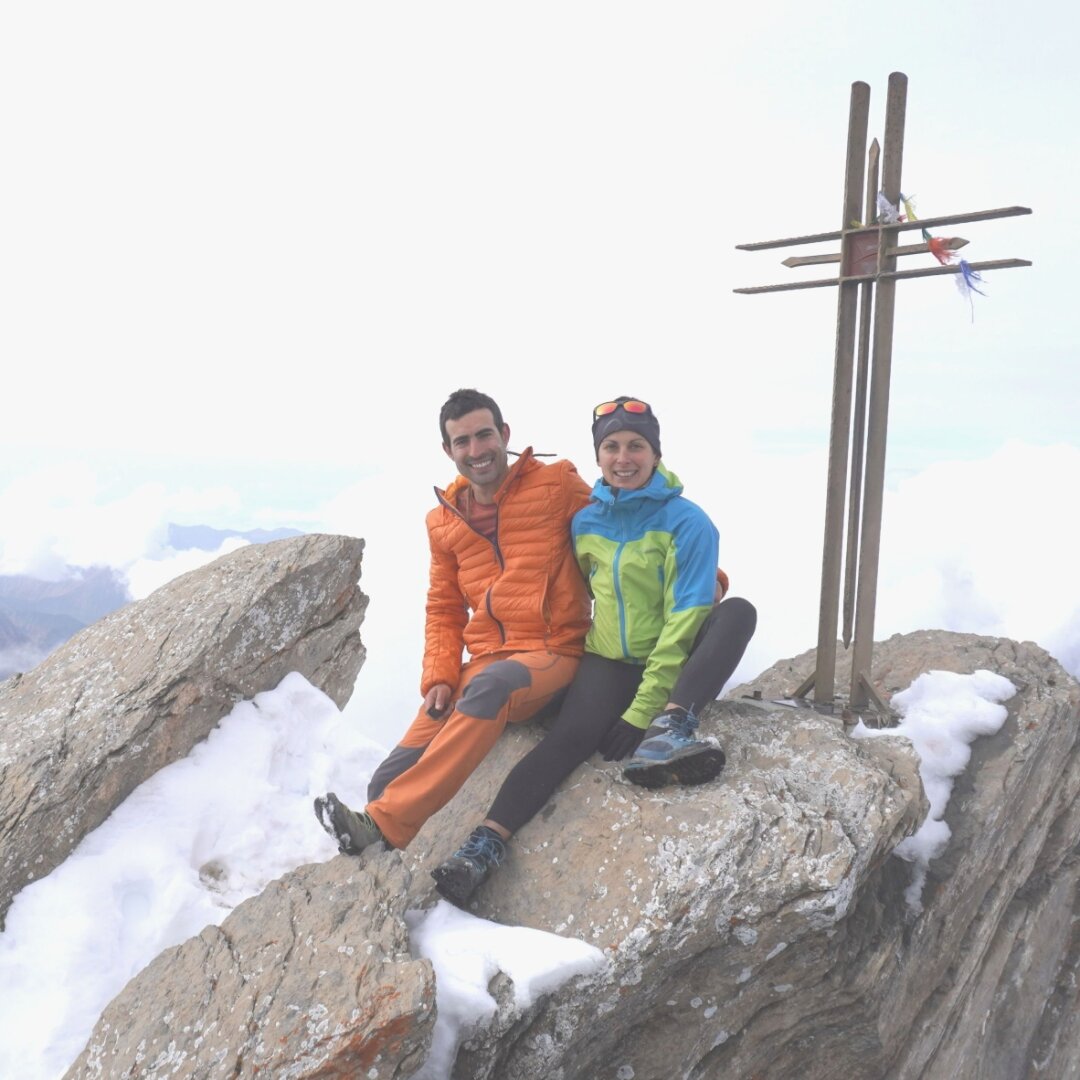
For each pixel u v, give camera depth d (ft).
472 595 11.01
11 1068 8.84
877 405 11.84
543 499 10.50
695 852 8.92
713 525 10.00
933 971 10.84
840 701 13.08
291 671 13.96
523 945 8.25
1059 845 14.08
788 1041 9.85
